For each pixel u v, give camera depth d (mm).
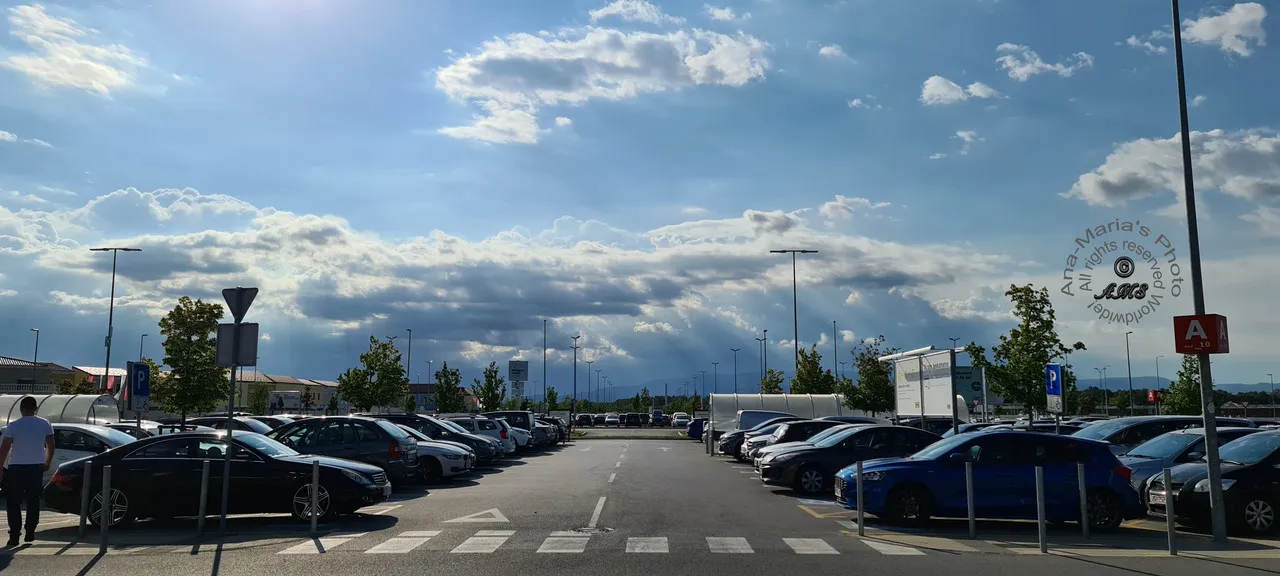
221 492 13945
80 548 11734
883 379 48562
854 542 12391
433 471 22250
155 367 47406
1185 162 13531
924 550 11695
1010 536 13266
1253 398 79250
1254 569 10352
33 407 12305
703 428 51469
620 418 98562
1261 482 13711
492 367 72375
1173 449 16609
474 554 11133
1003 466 14266
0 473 12281
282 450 15047
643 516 15219
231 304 13656
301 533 13086
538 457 35438
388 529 13508
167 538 12602
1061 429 26875
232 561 10641
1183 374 54844
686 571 10039
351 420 20500
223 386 39156
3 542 12383
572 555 11078
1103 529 14047
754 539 12562
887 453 19781
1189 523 15078
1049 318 31188
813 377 59656
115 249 50000
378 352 53219
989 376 32156
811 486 19500
